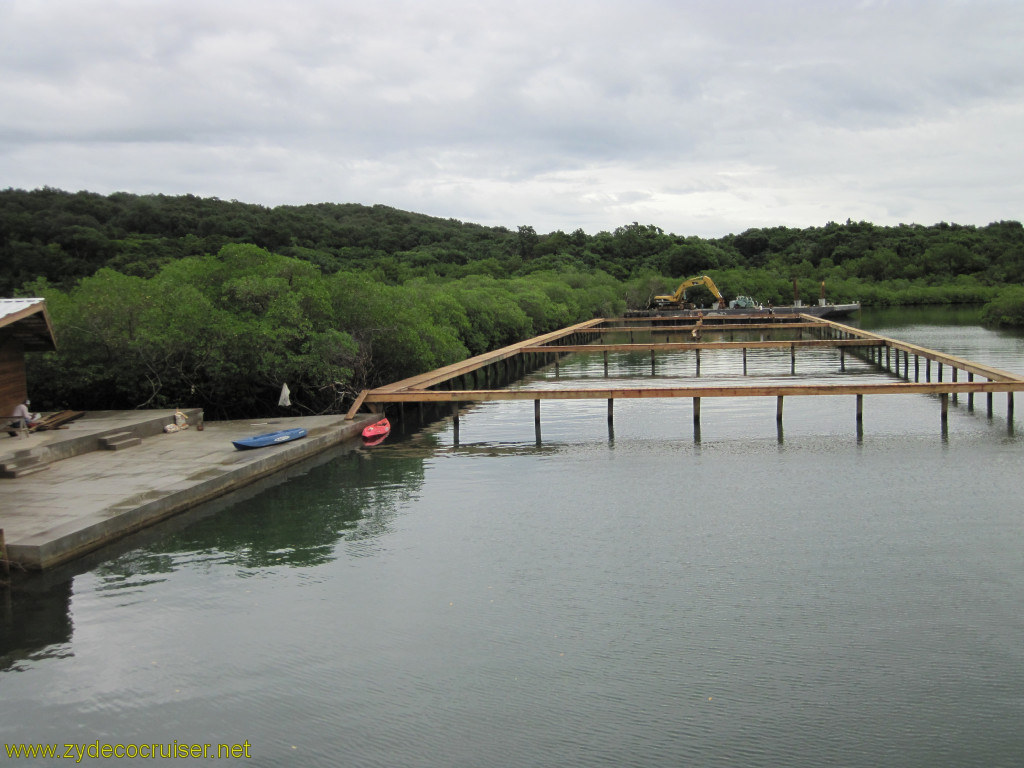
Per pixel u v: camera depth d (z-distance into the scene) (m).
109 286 32.78
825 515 20.27
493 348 63.75
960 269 125.12
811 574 16.41
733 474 24.66
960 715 11.47
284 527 20.16
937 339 70.50
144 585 16.52
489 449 29.41
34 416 27.03
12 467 22.33
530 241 131.50
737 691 12.16
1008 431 29.98
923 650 13.20
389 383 41.56
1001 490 22.03
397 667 13.09
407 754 10.88
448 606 15.32
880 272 124.62
